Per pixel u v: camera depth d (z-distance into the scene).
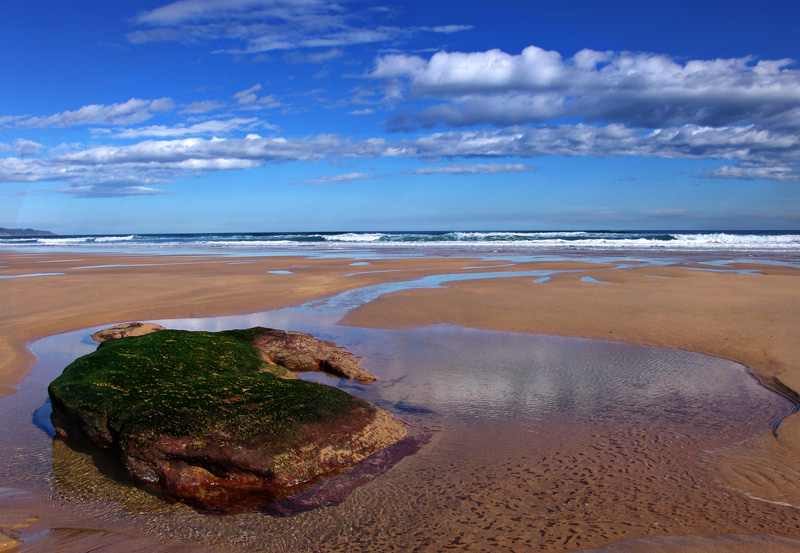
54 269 27.88
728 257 36.59
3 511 5.09
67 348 11.39
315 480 5.71
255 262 32.72
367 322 14.16
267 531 4.80
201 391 6.81
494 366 10.05
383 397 8.34
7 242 81.12
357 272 26.05
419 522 4.89
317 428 6.25
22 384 9.06
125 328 11.71
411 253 42.72
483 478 5.72
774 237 61.84
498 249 48.31
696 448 6.39
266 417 6.26
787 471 5.72
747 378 9.15
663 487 5.45
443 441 6.69
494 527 4.78
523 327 13.28
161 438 5.79
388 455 6.29
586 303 15.97
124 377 7.18
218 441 5.75
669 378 9.21
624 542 4.48
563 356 10.72
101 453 6.45
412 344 11.80
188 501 5.36
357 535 4.71
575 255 39.19
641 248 48.44
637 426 7.12
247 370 8.28
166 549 4.49
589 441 6.65
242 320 14.45
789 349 10.52
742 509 4.99
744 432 6.84
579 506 5.11
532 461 6.11
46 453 6.44
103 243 72.81
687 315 13.87
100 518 5.02
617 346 11.43
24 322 13.50
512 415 7.57
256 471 5.59
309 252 45.22
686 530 4.65
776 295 16.91
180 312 15.45
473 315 14.70
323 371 9.88
